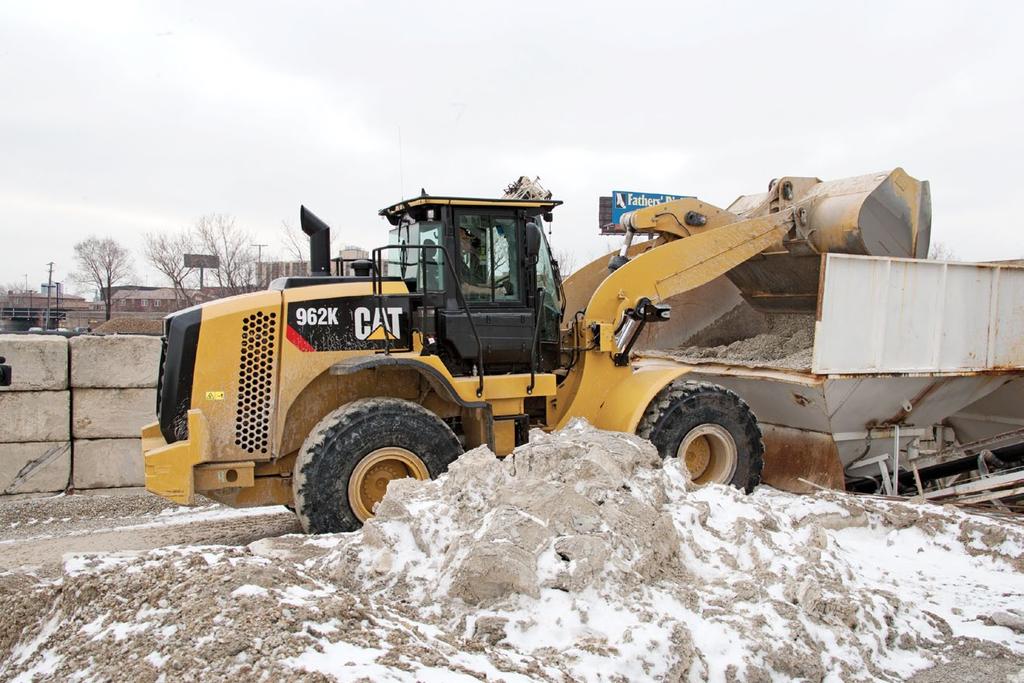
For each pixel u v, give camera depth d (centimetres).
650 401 745
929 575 571
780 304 966
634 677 388
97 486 880
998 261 1005
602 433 595
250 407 635
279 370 640
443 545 486
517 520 457
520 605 432
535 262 721
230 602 377
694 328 1049
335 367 641
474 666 362
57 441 869
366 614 391
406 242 744
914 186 870
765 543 500
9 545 700
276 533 732
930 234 892
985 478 785
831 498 689
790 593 463
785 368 844
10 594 483
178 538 718
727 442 769
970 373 891
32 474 862
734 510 548
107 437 882
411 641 373
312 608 374
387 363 646
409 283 709
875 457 898
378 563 480
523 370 732
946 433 1041
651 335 1047
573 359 773
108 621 394
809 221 868
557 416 768
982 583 559
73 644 384
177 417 627
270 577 407
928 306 867
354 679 317
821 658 424
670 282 796
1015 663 452
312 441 624
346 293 664
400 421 638
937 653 464
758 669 405
